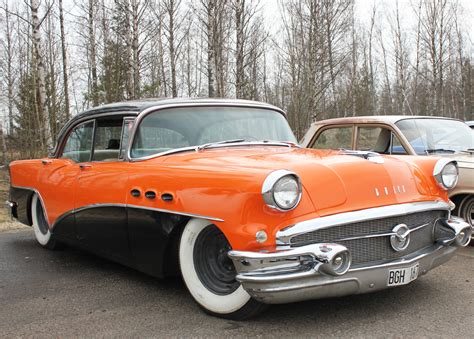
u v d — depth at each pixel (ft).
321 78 56.13
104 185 13.93
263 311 11.23
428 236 12.09
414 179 12.14
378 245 10.87
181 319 11.37
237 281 10.85
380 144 19.63
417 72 95.61
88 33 78.74
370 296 12.48
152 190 12.17
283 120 16.37
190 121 14.26
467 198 17.78
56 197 16.60
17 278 15.25
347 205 10.55
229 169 10.93
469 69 117.60
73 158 16.89
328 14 57.67
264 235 9.84
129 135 13.89
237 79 45.11
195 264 11.63
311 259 9.79
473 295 12.50
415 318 11.00
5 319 11.71
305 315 11.30
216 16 45.09
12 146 75.10
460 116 119.55
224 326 10.85
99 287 14.10
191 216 11.06
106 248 14.33
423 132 19.27
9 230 24.12
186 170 11.64
